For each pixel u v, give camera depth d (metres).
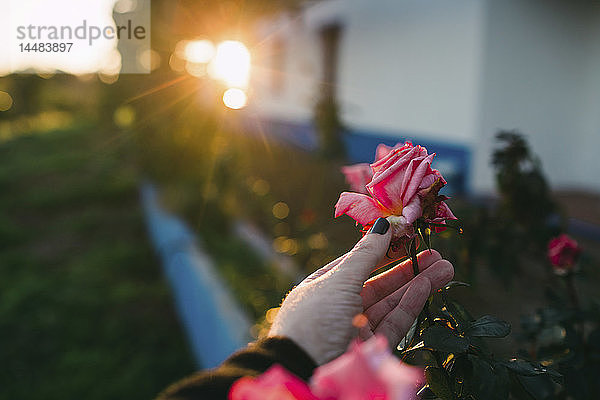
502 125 6.21
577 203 5.52
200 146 5.65
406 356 0.77
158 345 3.40
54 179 9.57
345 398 0.34
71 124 20.28
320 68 10.82
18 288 4.46
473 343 0.77
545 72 6.27
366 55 8.95
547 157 6.47
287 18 11.25
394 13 7.89
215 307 3.00
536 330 1.31
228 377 0.52
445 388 0.73
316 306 0.65
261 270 3.68
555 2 6.13
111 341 3.46
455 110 6.50
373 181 0.68
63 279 4.66
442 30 6.71
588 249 4.10
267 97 13.97
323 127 7.70
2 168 11.23
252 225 5.53
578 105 6.46
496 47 6.02
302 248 4.16
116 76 7.49
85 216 6.92
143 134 6.88
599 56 6.20
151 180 7.30
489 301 2.73
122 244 5.64
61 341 3.50
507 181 1.89
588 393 1.08
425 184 0.68
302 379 0.55
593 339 1.17
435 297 0.87
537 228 1.82
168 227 4.95
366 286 0.85
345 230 4.57
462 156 6.36
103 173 9.45
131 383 2.94
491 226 1.80
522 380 0.85
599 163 6.29
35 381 3.04
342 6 9.60
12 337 3.58
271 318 2.56
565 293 1.67
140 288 4.34
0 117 20.12
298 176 8.05
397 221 0.69
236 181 6.07
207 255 4.16
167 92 6.02
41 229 6.48
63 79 25.20
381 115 8.52
